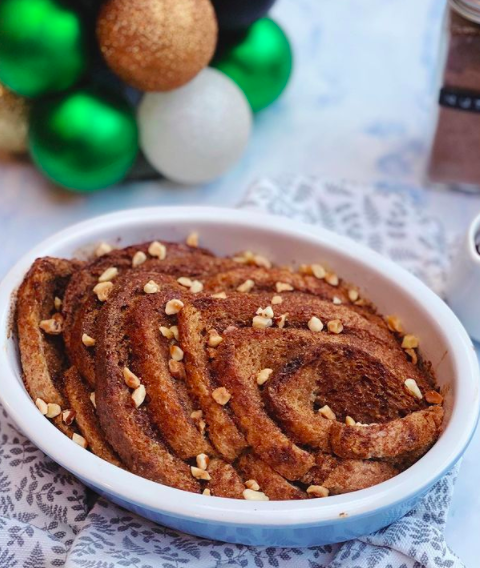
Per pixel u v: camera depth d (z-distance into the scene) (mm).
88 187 900
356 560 737
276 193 893
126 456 726
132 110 897
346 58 1022
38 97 881
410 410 751
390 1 1053
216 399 730
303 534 715
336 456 730
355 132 971
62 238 797
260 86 932
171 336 755
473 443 792
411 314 779
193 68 862
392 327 785
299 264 814
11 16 839
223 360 740
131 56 851
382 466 729
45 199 919
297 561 745
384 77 1009
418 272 868
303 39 1035
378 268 790
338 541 739
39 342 761
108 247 809
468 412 729
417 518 752
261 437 723
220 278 792
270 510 696
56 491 761
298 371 744
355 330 768
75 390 753
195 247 819
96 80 925
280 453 719
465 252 808
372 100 994
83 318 766
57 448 715
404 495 699
